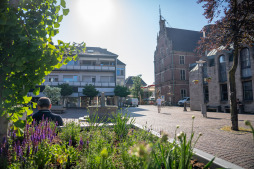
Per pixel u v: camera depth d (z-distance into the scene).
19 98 2.11
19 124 2.17
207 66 23.56
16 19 1.95
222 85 22.06
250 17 7.80
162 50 46.50
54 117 3.92
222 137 6.19
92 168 1.95
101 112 10.04
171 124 9.65
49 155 2.19
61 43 2.62
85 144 2.74
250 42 8.20
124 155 2.26
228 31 8.00
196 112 19.83
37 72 2.32
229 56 21.06
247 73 19.03
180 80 40.94
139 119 12.16
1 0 1.94
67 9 2.44
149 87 56.72
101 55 40.06
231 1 7.75
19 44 1.95
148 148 0.77
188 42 44.53
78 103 36.72
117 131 3.97
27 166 1.86
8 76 2.17
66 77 38.34
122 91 36.84
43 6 2.29
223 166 2.24
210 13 8.33
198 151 2.82
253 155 4.09
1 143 2.06
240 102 19.02
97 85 38.56
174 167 1.74
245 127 8.45
